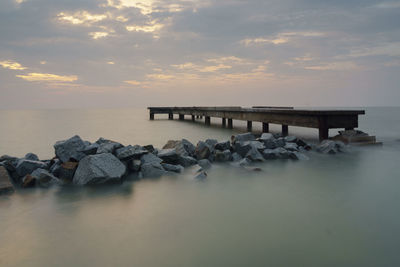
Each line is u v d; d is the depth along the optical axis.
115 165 5.80
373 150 9.20
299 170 6.44
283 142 9.05
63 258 2.76
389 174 5.99
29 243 3.07
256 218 3.67
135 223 3.56
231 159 7.80
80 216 3.81
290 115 12.49
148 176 6.03
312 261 2.66
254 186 5.20
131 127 22.28
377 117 33.03
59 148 6.39
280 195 4.63
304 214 3.79
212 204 4.23
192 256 2.77
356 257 2.72
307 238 3.11
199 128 20.70
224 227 3.41
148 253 2.83
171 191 4.94
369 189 4.91
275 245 2.96
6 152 10.76
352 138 10.32
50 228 3.44
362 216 3.70
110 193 4.85
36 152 10.77
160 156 6.91
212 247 2.94
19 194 4.87
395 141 11.34
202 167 6.89
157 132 17.94
